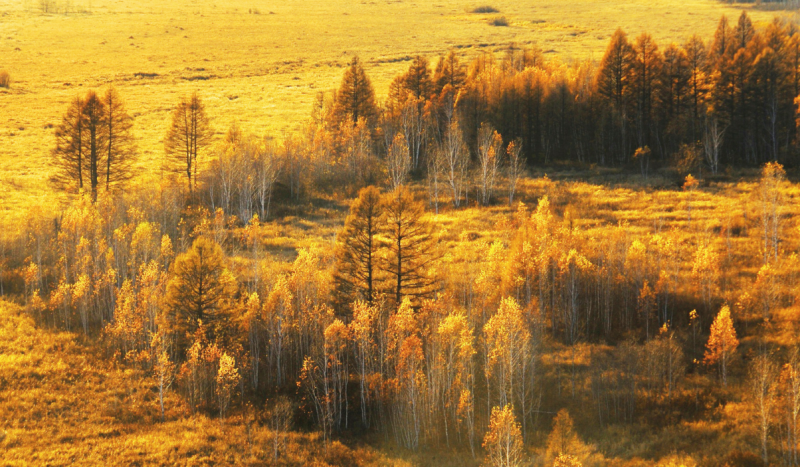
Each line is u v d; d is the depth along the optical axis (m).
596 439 39.88
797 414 38.81
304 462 38.50
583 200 78.44
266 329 49.38
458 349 44.97
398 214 47.97
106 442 39.19
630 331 52.06
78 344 50.66
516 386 43.34
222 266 49.69
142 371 47.81
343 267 48.19
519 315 44.66
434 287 50.62
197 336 46.28
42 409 42.09
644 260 55.69
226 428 41.75
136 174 90.94
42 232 65.69
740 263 58.97
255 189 81.19
